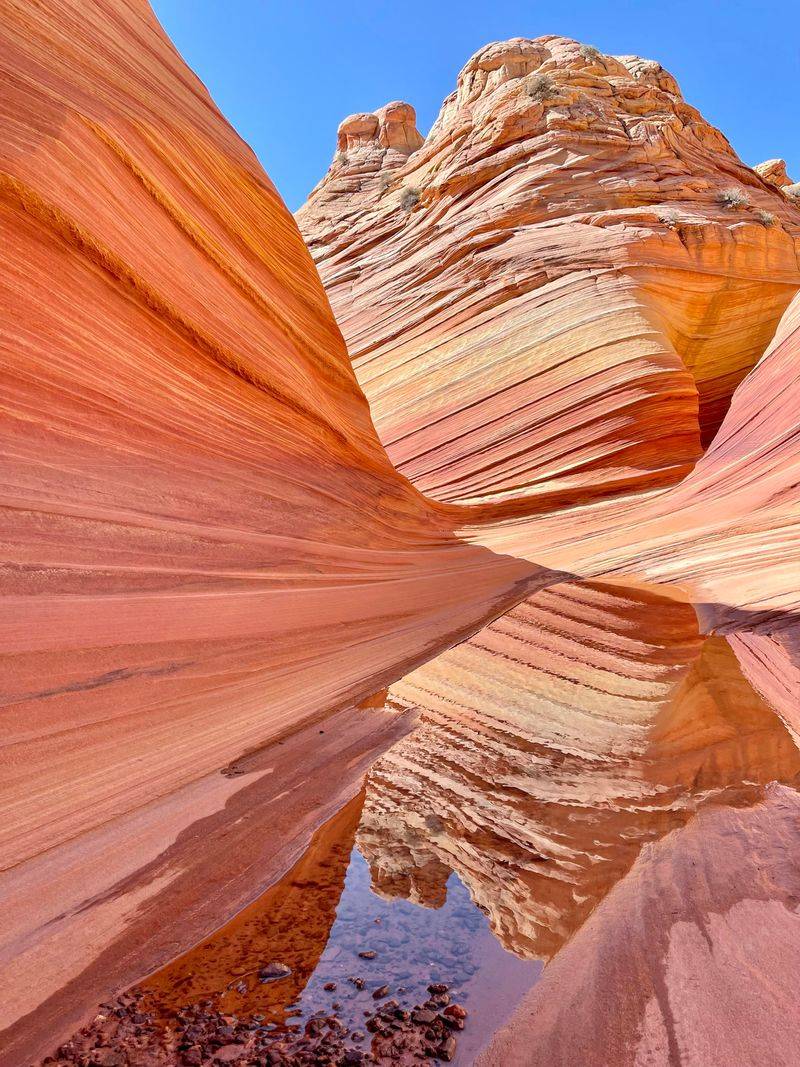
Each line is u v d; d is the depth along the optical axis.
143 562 5.82
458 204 30.73
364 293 30.61
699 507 15.16
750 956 2.25
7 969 2.32
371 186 41.94
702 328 26.83
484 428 22.64
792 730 4.64
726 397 26.42
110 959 2.37
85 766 3.74
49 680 4.15
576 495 19.20
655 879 2.79
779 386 17.45
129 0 10.87
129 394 7.01
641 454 20.53
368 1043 1.94
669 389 20.91
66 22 8.18
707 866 2.86
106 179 7.39
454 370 24.73
